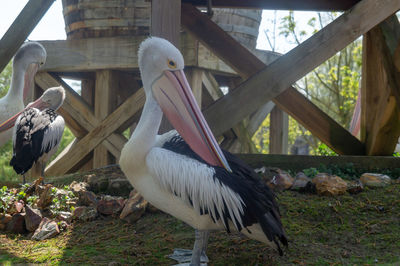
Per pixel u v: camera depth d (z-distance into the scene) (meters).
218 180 2.78
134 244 3.45
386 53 5.09
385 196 4.07
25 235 3.76
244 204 2.74
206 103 7.52
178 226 3.75
